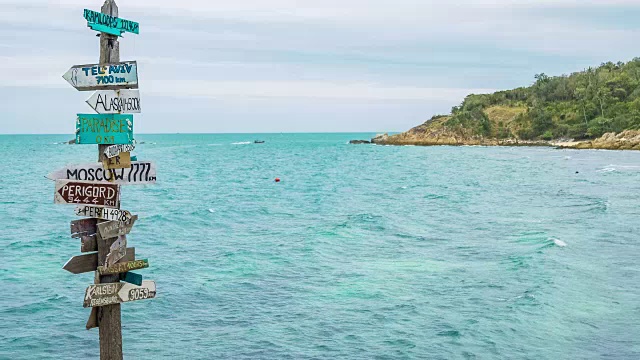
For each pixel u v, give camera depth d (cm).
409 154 14450
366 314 1798
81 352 1520
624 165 9438
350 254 2672
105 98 766
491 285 2091
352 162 11450
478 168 9250
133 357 1478
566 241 2870
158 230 3397
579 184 6259
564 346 1530
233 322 1738
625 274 2216
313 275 2283
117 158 773
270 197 5319
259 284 2150
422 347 1534
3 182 6844
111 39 772
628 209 4075
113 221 775
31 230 3406
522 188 5909
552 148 16550
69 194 760
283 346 1553
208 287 2100
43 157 13450
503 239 3006
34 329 1672
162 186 6512
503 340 1571
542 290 2002
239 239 3103
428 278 2212
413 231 3297
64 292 2033
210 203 4819
